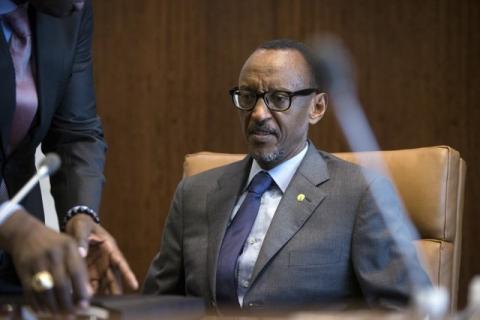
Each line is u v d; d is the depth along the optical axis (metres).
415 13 11.14
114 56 11.88
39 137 5.45
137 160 11.83
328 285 6.21
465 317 3.25
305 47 6.73
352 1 11.30
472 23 11.02
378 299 6.03
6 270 5.14
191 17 11.76
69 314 3.86
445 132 11.07
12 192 5.38
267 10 11.58
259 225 6.48
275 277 6.21
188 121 11.74
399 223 6.29
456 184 6.95
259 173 6.66
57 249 3.96
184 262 6.71
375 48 11.23
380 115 11.20
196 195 6.86
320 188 6.45
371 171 6.54
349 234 6.27
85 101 5.87
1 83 5.12
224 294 6.35
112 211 11.87
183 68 11.77
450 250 6.81
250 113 6.55
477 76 11.01
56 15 5.09
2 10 5.21
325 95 6.81
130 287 4.98
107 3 11.89
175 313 4.11
